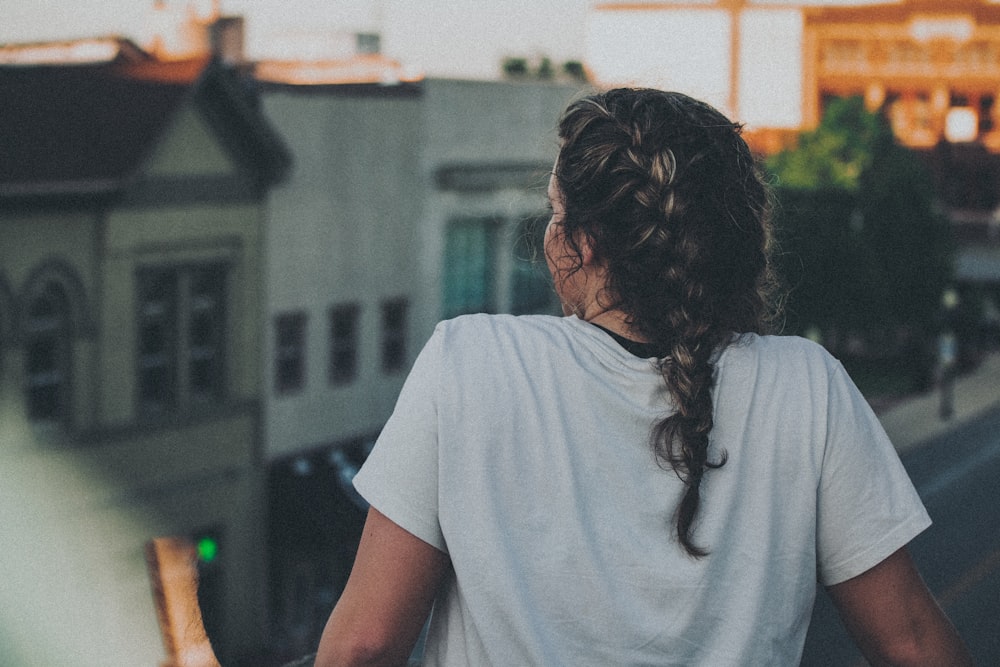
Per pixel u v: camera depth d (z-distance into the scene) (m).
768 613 1.57
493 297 28.67
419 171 26.50
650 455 1.55
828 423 1.62
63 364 20.06
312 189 24.14
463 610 1.56
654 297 1.58
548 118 29.66
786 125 80.81
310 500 23.98
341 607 1.58
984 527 28.14
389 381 26.52
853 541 1.63
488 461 1.54
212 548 22.39
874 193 47.69
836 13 80.62
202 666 1.64
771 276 1.73
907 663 1.66
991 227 73.31
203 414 22.34
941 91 79.25
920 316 47.97
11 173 18.84
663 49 82.06
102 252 20.20
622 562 1.53
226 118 22.02
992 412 44.44
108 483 20.77
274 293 23.62
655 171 1.58
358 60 27.88
